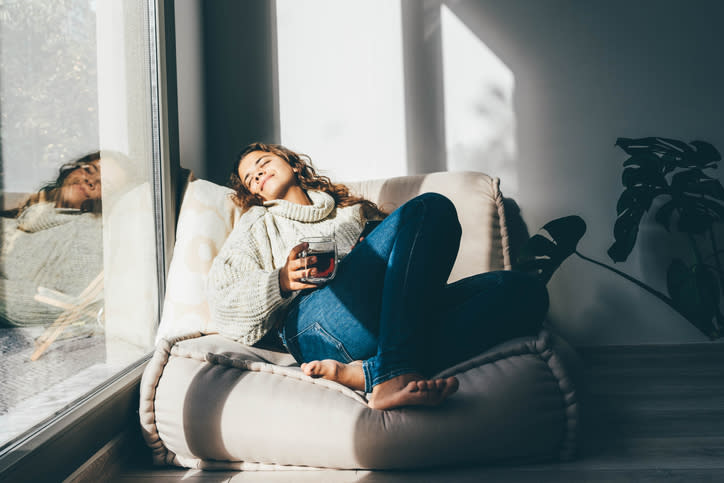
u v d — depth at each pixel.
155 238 1.79
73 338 1.19
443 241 1.22
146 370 1.28
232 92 2.43
